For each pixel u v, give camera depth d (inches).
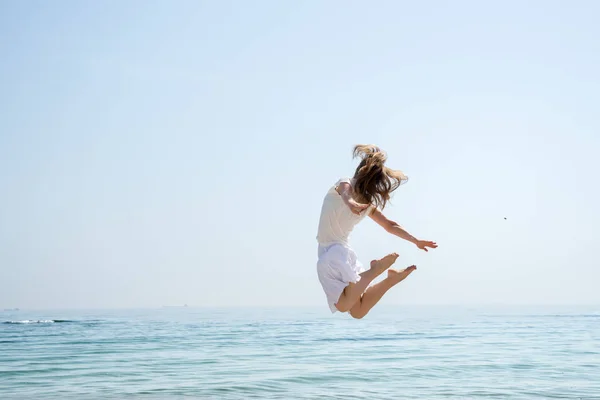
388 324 996.6
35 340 666.8
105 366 448.5
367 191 201.3
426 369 426.9
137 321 1166.3
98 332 800.9
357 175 203.2
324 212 211.2
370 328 879.1
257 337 699.4
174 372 416.8
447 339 669.3
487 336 713.6
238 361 472.7
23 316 1657.2
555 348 566.9
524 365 447.8
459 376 397.4
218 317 1401.3
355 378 388.8
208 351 542.6
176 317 1428.4
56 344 616.1
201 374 406.9
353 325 970.7
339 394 334.6
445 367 437.4
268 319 1237.1
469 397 325.4
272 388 353.4
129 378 392.8
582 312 1694.1
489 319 1197.1
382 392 340.2
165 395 334.0
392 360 475.8
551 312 1716.3
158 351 544.4
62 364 460.4
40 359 491.2
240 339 671.1
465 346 586.9
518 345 594.9
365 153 207.2
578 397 325.1
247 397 327.3
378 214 210.7
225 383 370.9
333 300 205.0
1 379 392.2
